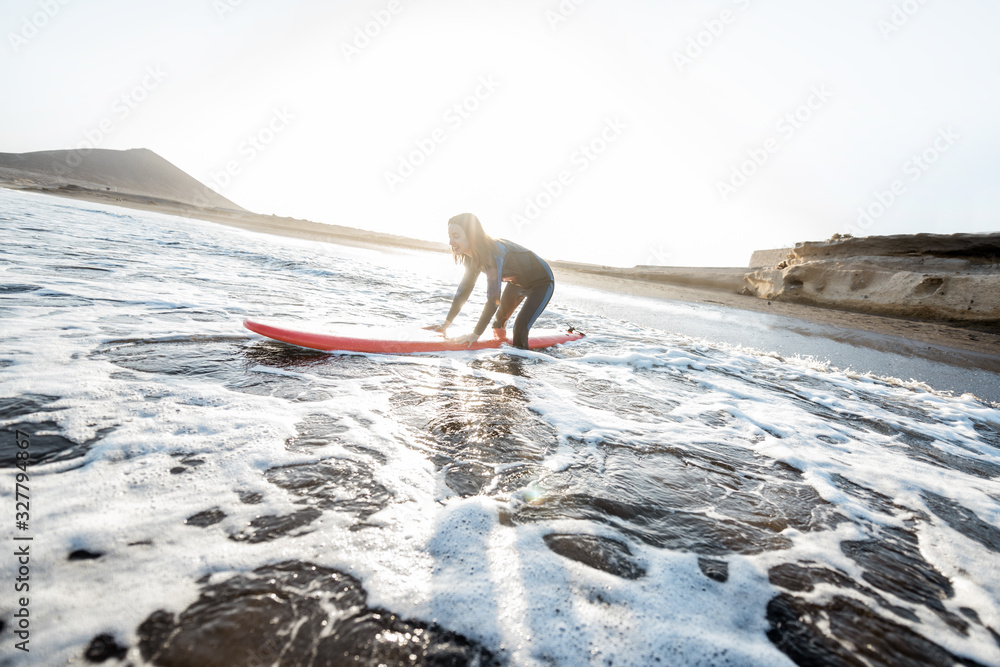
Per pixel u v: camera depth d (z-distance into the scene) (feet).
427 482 5.44
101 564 3.48
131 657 2.78
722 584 4.18
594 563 4.24
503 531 4.59
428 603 3.51
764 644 3.48
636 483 6.13
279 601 3.37
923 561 5.03
